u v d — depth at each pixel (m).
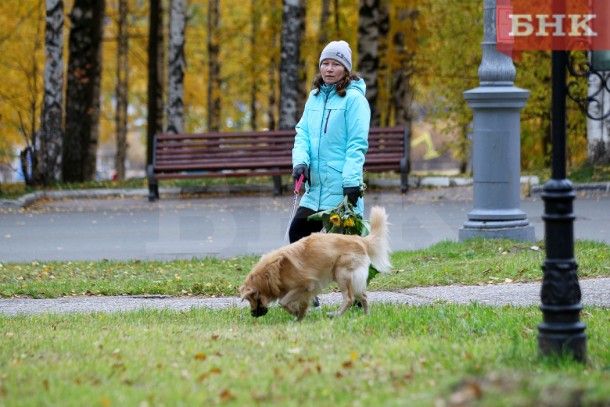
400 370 6.96
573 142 32.69
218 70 44.62
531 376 6.42
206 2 46.62
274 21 37.69
